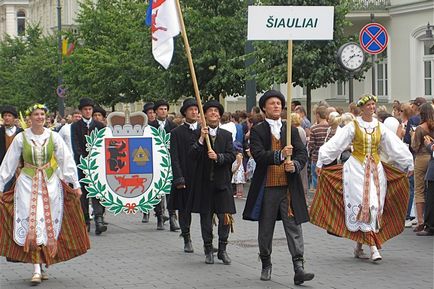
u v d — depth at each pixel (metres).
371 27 21.81
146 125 18.53
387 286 11.83
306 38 12.57
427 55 35.50
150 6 14.79
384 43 21.81
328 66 25.47
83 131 18.61
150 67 35.31
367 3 37.16
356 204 13.85
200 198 14.05
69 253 12.91
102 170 18.31
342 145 13.88
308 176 23.98
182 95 33.78
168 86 32.72
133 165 18.41
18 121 17.83
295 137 12.27
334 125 20.89
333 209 14.04
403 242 15.94
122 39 43.41
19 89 65.00
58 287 12.43
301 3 25.91
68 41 49.41
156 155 18.50
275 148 12.23
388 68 37.75
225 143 13.99
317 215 14.04
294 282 12.12
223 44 31.66
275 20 12.56
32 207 12.68
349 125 13.93
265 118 12.46
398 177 14.08
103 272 13.56
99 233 18.28
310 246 15.62
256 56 26.36
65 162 12.91
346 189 13.95
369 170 13.89
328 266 13.52
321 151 13.84
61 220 12.86
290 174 12.12
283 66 25.59
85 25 46.09
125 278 12.98
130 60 42.25
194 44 31.62
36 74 61.16
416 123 18.03
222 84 31.89
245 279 12.64
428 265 13.48
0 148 17.56
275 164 12.05
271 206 12.22
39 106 12.84
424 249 15.08
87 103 18.58
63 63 51.00
